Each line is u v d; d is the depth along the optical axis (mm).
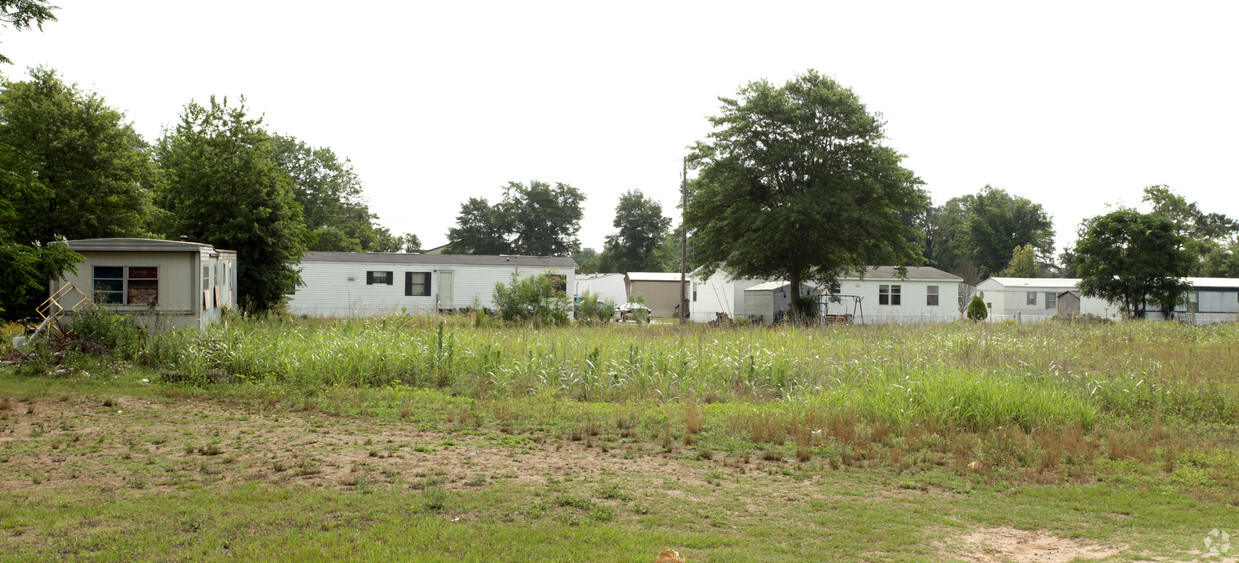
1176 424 10531
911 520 6379
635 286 51938
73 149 24281
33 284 14773
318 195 56500
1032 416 10312
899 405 10555
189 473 7344
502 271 37438
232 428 9547
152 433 9133
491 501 6590
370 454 8219
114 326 15727
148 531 5598
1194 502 7004
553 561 5156
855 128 33438
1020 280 50031
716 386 13242
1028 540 5953
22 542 5336
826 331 20469
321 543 5387
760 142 34969
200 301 17922
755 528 6070
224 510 6137
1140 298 41625
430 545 5402
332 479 7234
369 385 13109
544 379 13000
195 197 26828
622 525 6066
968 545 5793
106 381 13016
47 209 23969
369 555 5152
